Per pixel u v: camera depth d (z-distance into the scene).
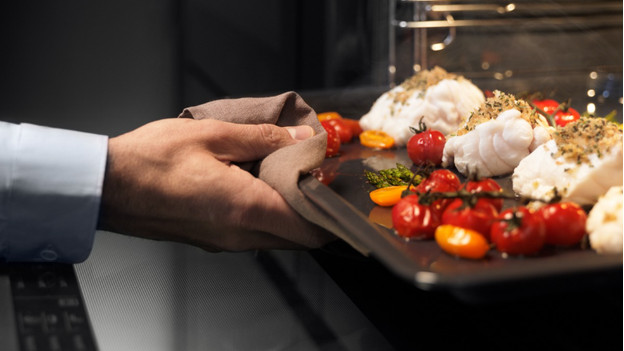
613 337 0.63
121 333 0.62
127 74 1.82
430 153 1.01
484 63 1.73
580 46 1.72
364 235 0.66
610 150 0.76
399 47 1.73
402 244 0.71
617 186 0.76
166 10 1.81
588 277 0.57
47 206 0.74
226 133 0.84
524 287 0.57
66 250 0.76
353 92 1.45
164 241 0.86
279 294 0.72
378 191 0.86
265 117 0.95
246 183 0.79
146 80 1.83
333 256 0.82
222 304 0.69
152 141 0.79
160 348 0.60
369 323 0.66
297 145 0.84
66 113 1.80
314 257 0.82
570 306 0.69
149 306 0.68
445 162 1.00
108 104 1.82
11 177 0.73
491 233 0.68
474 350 0.61
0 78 1.74
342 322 0.66
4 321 0.62
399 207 0.74
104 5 1.77
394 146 1.14
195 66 1.85
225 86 1.88
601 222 0.66
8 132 0.75
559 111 1.11
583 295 0.71
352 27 1.86
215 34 1.84
